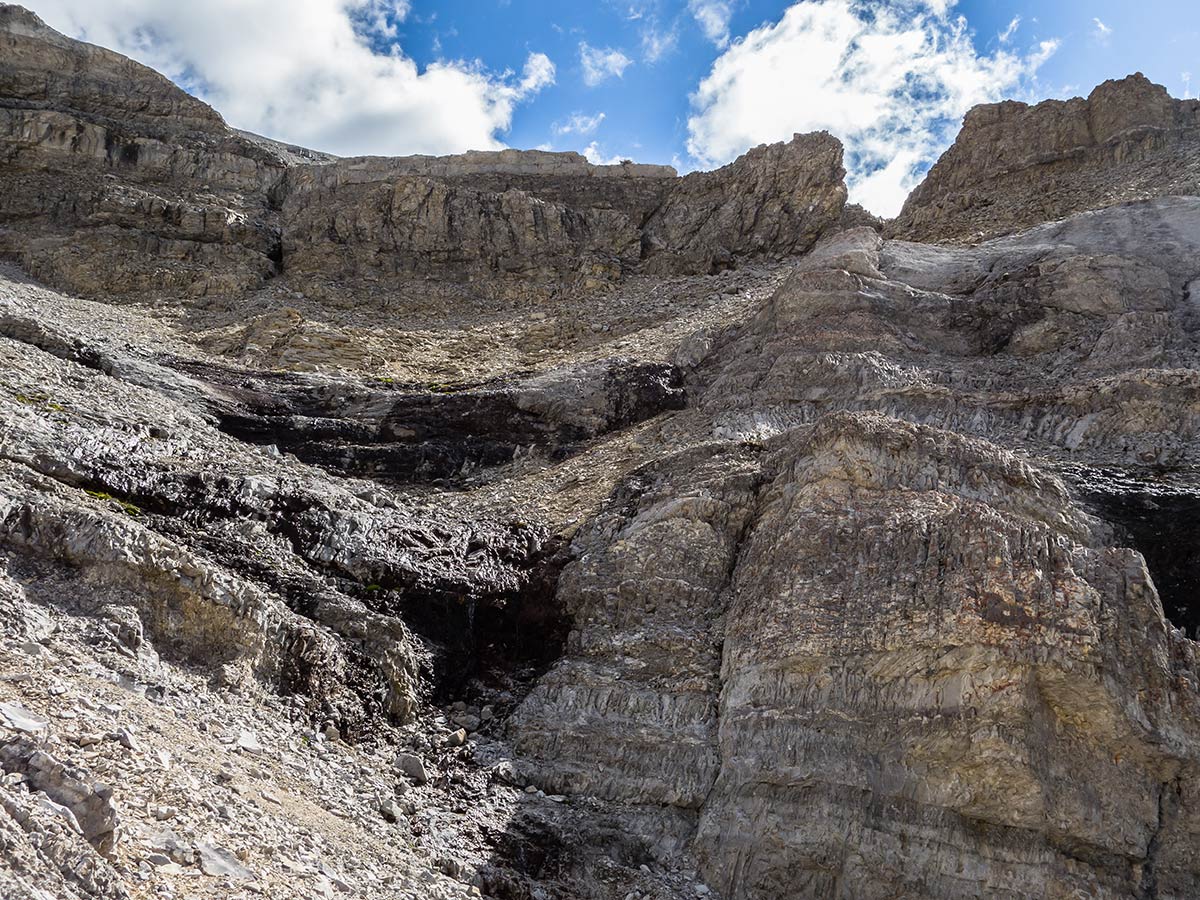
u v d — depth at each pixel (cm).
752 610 1392
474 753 1348
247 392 2297
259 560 1495
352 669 1363
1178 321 2170
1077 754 1179
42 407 1688
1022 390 2005
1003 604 1210
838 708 1244
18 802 665
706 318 2909
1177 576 1463
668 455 1930
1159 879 1160
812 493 1488
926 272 2541
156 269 3391
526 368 2712
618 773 1314
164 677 1134
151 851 741
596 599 1549
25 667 931
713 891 1191
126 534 1247
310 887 835
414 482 2139
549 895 1132
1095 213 2647
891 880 1150
